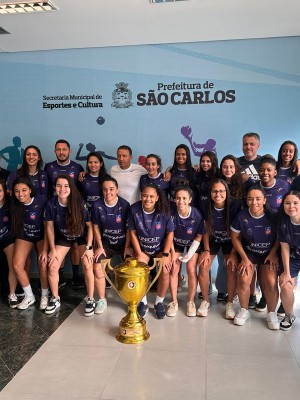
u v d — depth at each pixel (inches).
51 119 155.9
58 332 105.3
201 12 116.5
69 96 154.1
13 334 104.5
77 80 153.0
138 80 150.4
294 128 145.3
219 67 146.1
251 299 121.3
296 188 122.7
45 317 115.6
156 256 120.5
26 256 124.6
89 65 151.7
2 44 144.6
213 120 148.8
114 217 119.1
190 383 80.6
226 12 116.7
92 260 118.2
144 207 114.5
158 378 82.5
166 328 106.8
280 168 130.3
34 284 149.0
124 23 124.8
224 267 129.0
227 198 112.8
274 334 102.7
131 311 101.3
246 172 130.6
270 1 108.9
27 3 107.7
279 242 107.0
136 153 153.9
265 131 146.9
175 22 124.9
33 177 139.0
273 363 88.0
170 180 134.6
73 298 132.1
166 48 147.4
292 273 108.4
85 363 88.9
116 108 152.6
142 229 115.0
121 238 122.4
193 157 151.5
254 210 105.5
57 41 142.3
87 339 100.8
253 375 83.3
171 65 148.2
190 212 115.3
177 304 119.8
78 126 155.0
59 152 141.6
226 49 144.6
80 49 151.2
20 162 158.7
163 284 115.0
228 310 113.3
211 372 84.6
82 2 107.6
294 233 103.2
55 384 80.9
